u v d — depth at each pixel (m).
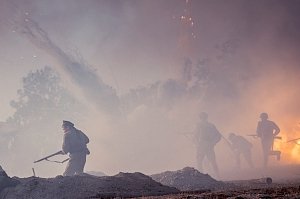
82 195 9.20
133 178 10.49
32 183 9.79
